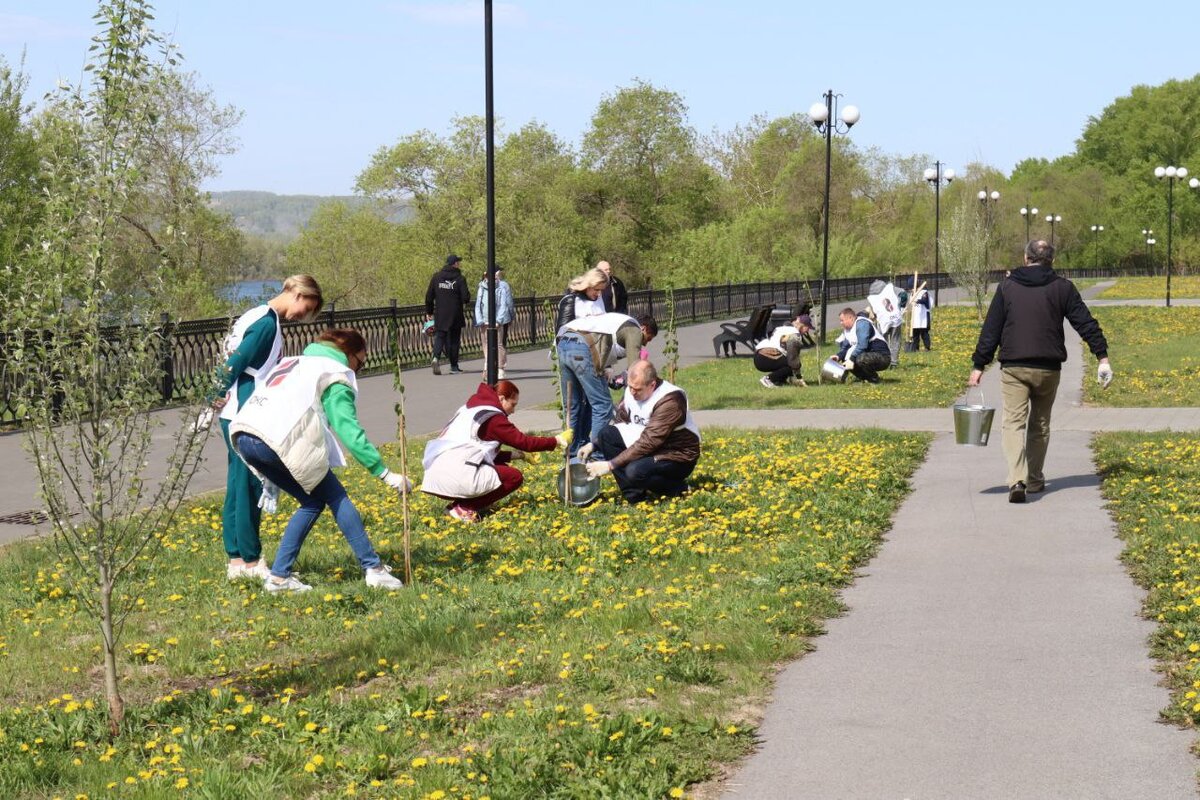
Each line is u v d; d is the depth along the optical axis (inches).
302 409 276.2
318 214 2236.7
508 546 321.4
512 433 357.7
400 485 288.0
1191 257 4347.9
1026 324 350.6
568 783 162.4
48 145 188.4
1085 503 350.0
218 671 227.8
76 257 188.1
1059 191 4569.4
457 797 159.2
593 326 414.9
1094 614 240.4
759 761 171.5
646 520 342.0
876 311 815.1
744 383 740.0
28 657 236.5
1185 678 197.8
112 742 190.9
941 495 370.6
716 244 2218.3
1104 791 158.2
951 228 1510.8
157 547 206.5
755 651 217.6
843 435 497.0
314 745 181.9
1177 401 599.8
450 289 845.2
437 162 2337.6
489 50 578.2
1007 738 177.5
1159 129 4552.2
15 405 193.5
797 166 2967.5
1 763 177.8
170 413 610.5
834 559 285.9
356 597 271.6
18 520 379.2
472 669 216.1
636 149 2952.8
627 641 225.6
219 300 1289.4
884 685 202.2
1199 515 314.5
